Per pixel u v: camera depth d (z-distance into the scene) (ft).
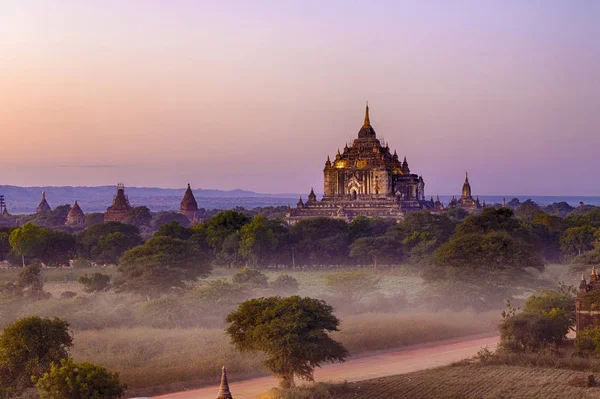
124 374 272.72
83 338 327.67
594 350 292.40
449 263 445.37
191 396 258.16
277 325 254.68
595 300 304.09
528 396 239.91
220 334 340.80
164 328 361.92
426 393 248.11
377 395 247.91
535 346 306.35
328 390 252.62
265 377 284.82
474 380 262.26
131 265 460.96
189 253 484.33
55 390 215.10
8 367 246.47
